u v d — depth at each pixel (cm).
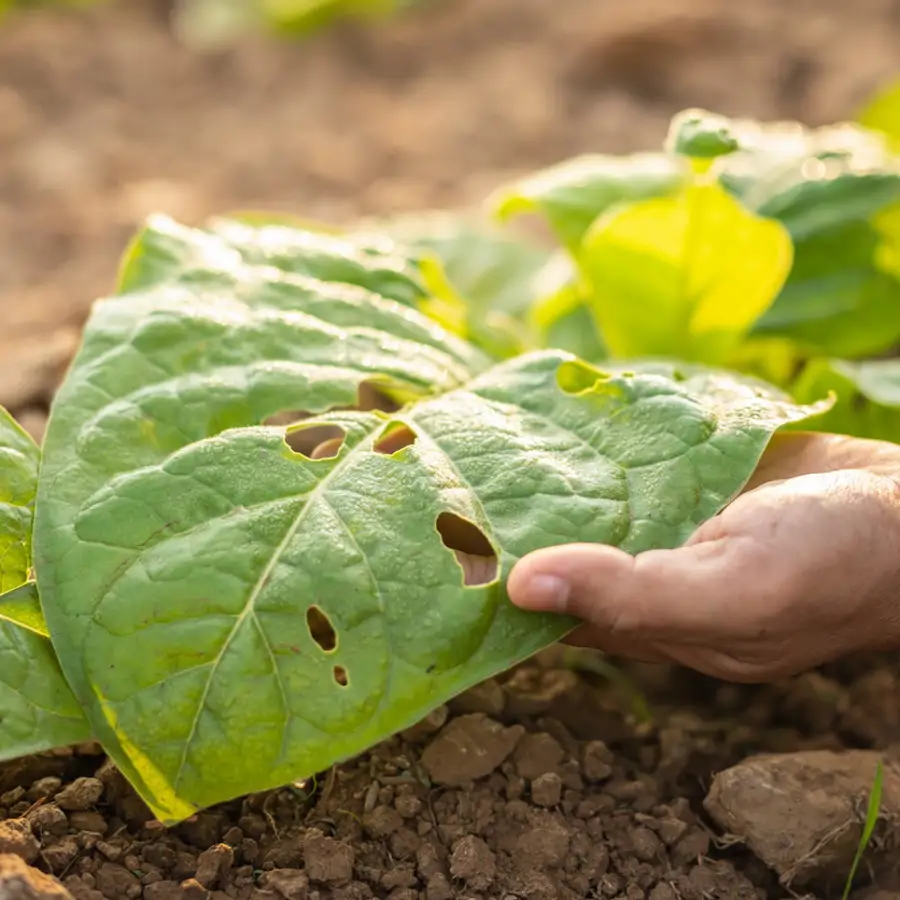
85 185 186
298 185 189
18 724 83
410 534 83
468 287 121
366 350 91
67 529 84
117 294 93
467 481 85
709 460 85
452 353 94
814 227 107
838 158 108
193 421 88
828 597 83
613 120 208
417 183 187
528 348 105
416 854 87
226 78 230
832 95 200
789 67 214
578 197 108
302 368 90
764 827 89
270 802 89
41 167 189
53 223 171
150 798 82
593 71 221
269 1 242
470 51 239
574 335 110
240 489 85
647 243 101
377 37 243
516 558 83
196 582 83
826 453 89
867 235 106
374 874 87
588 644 87
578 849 89
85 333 89
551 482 85
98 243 166
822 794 89
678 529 84
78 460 86
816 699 98
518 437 86
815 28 221
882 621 85
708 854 90
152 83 225
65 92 216
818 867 89
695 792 93
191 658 82
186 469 85
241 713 82
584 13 241
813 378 100
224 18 246
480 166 195
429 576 83
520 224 167
